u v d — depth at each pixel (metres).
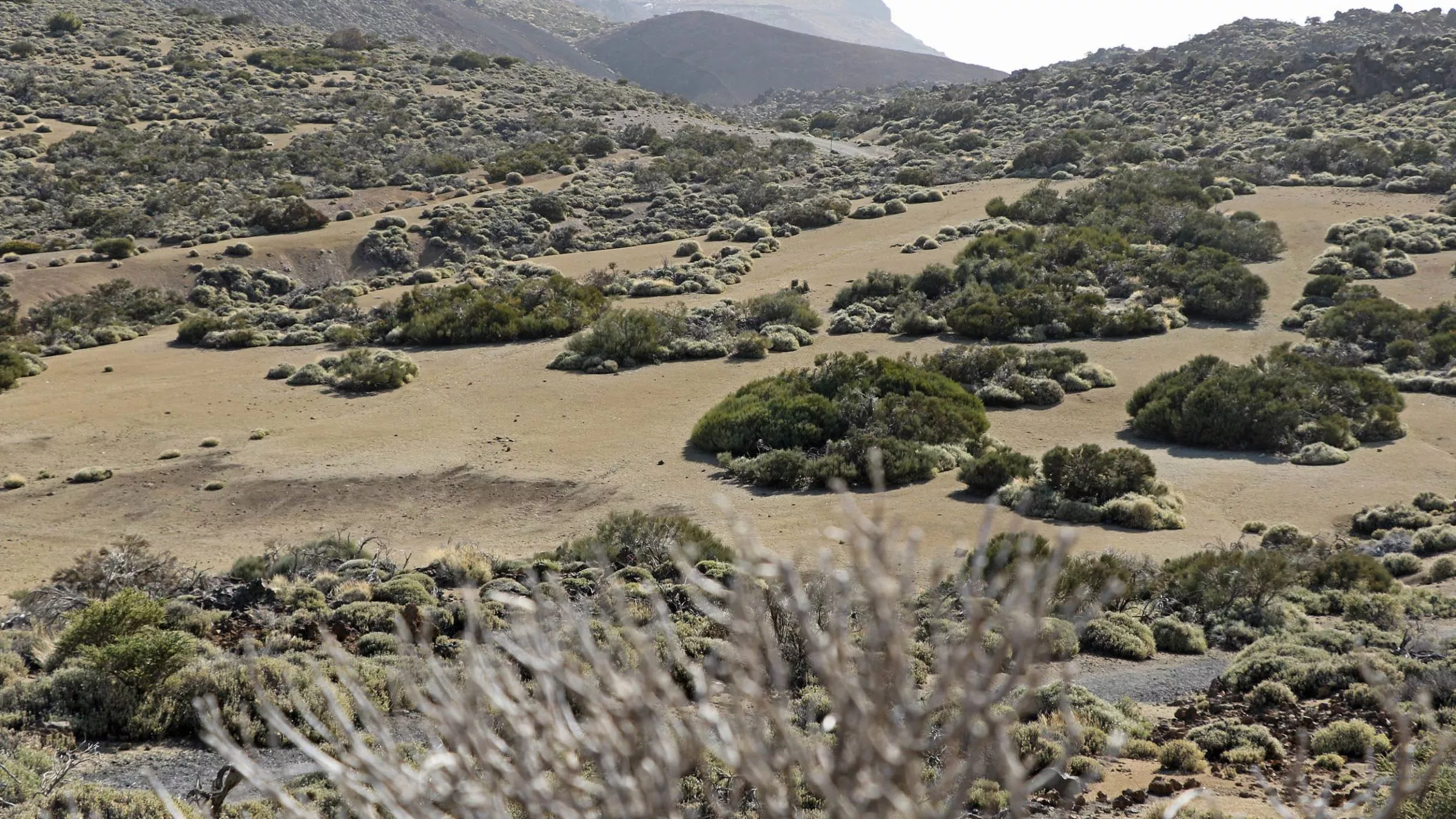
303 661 15.45
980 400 41.06
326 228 82.62
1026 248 67.06
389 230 80.50
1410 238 66.50
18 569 27.23
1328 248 67.25
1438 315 51.56
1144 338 52.56
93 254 72.62
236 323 58.78
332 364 50.19
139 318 64.56
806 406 37.44
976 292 56.94
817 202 86.31
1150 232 69.94
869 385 39.91
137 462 37.03
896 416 36.91
